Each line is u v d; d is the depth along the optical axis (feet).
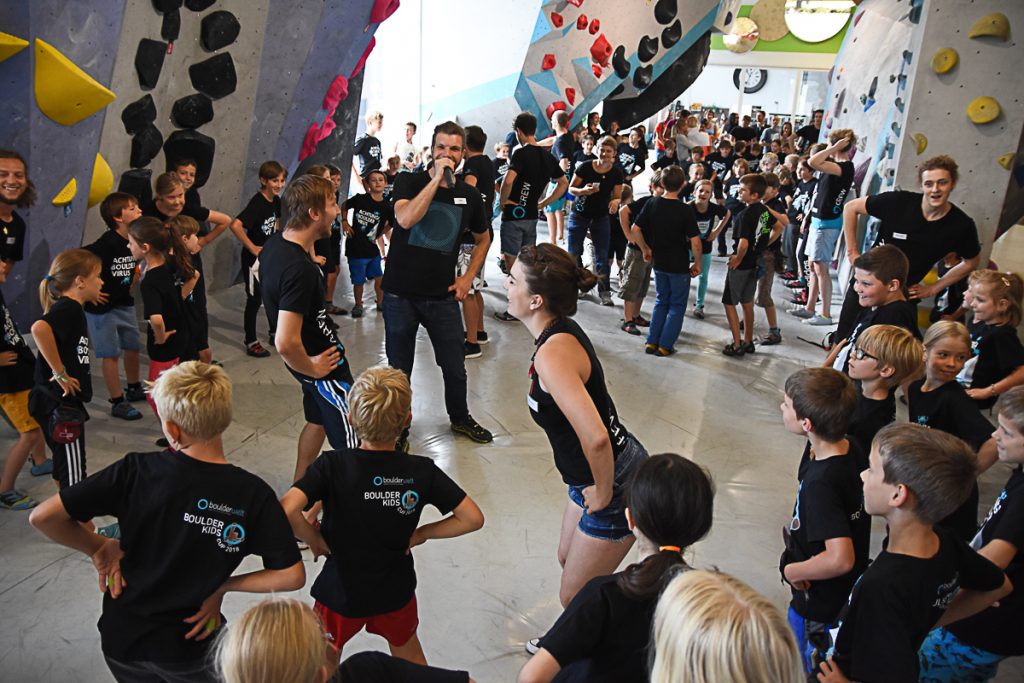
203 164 20.16
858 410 9.50
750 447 14.79
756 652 3.57
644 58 31.14
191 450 6.31
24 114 13.91
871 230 23.09
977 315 11.75
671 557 5.00
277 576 6.31
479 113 30.99
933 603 5.74
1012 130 18.65
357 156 29.48
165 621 6.19
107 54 15.16
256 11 19.84
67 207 15.87
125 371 15.58
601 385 7.61
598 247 23.75
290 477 12.70
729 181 31.81
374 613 7.17
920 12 19.51
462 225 13.60
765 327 22.67
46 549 10.51
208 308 21.36
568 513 8.77
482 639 9.30
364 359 18.43
